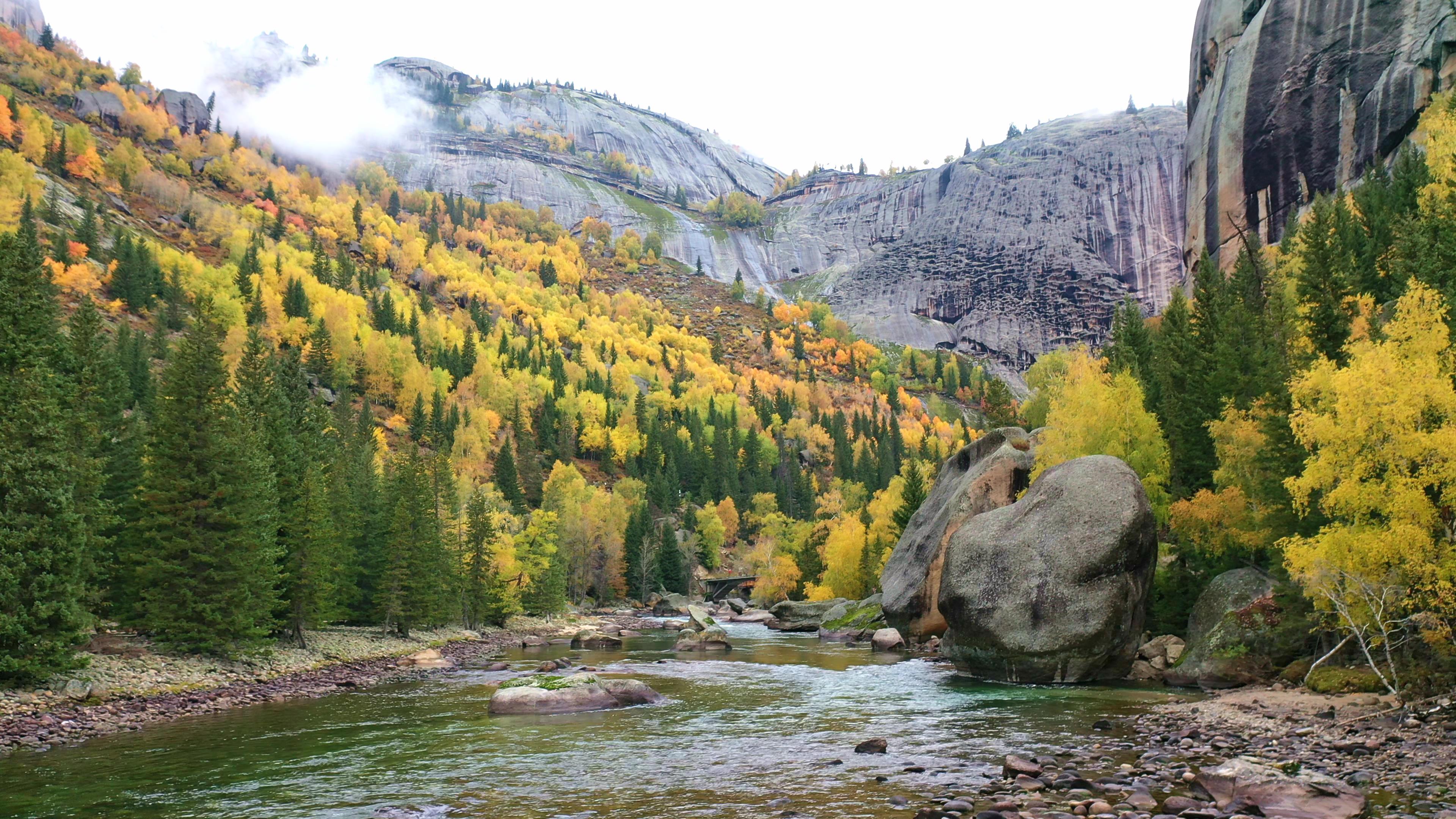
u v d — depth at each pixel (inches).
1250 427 1594.5
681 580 6146.7
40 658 1298.0
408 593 2736.2
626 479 7249.0
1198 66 4692.4
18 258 1643.7
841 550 3939.5
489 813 669.9
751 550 7076.8
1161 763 764.6
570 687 1275.8
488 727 1117.1
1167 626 1641.2
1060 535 1423.5
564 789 748.0
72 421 1620.3
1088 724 1013.2
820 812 644.7
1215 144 4220.0
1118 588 1353.3
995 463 2170.3
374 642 2497.5
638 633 3649.1
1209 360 2170.3
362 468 3336.6
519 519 4557.1
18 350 1457.9
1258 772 613.9
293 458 2573.8
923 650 2143.2
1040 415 3619.6
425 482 3090.6
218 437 1806.1
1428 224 1758.1
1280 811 563.5
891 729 1036.5
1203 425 1930.4
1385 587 976.9
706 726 1096.2
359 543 2970.0
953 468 2488.9
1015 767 743.1
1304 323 1905.8
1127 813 586.9
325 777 824.3
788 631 3464.6
